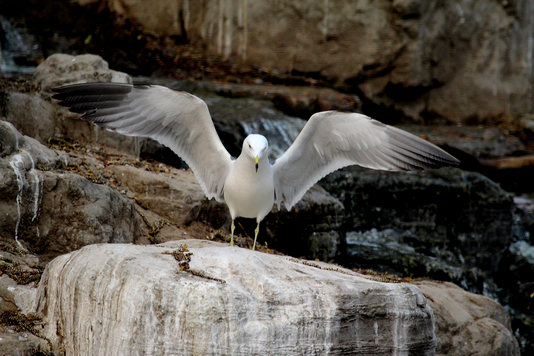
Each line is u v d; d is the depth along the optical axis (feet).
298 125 60.44
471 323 33.63
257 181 27.78
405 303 23.84
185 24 77.15
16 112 38.09
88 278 23.18
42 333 24.34
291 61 75.46
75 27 73.82
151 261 23.08
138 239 34.22
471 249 55.11
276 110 63.98
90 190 31.78
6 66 62.95
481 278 49.42
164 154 45.91
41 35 70.44
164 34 77.10
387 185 54.08
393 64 72.95
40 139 38.70
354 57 73.61
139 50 73.97
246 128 56.80
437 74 75.97
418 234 53.88
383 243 52.31
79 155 37.86
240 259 23.41
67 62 42.29
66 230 30.91
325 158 30.32
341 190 53.31
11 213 29.86
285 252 42.60
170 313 21.53
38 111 38.93
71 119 40.14
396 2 70.69
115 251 24.09
